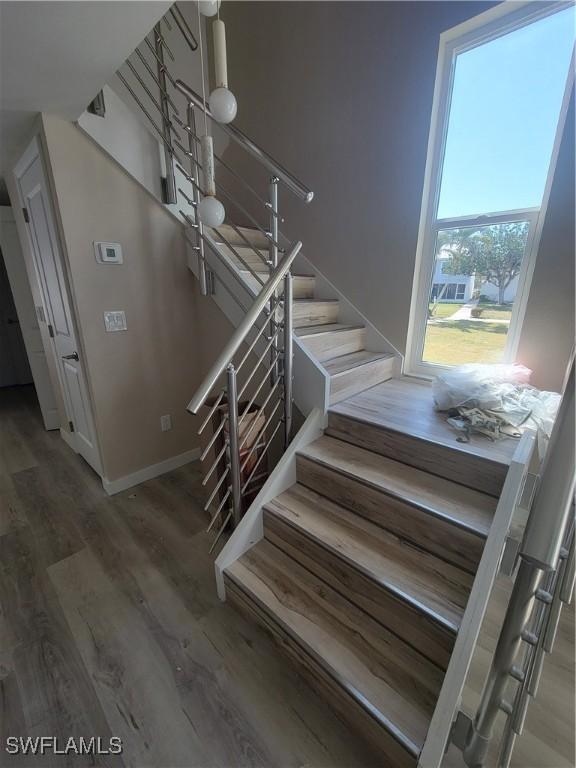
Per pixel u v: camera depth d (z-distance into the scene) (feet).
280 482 5.19
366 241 7.77
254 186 9.58
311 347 6.82
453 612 3.38
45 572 5.24
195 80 9.62
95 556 5.55
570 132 5.17
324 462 5.03
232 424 4.51
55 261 6.46
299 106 8.16
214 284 6.72
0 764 3.16
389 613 3.74
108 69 4.27
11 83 4.41
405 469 4.84
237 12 8.77
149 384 7.37
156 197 6.59
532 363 6.09
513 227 6.06
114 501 6.93
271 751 3.26
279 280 4.67
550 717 3.44
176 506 6.79
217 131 10.05
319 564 4.40
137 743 3.31
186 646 4.17
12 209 8.80
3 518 6.45
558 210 5.45
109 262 6.28
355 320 8.28
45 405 10.21
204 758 3.21
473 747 2.73
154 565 5.38
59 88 4.58
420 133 6.53
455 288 6.95
